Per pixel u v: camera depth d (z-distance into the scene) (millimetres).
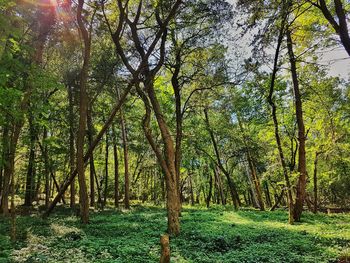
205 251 11219
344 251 10852
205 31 19312
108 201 45719
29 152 27766
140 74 18531
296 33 19297
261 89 23750
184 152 34812
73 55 24219
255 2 13797
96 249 10812
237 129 33500
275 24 14508
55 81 11070
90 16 21016
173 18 17750
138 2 18469
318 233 14930
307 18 17312
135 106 36312
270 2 13633
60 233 13781
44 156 26938
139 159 48375
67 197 46969
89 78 25547
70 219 19359
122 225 17078
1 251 10094
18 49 10445
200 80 22531
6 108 9531
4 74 8688
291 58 19641
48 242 11750
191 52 20562
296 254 10727
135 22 17062
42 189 50656
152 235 14172
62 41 20891
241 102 27203
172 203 14945
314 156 28641
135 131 36750
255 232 15625
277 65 19859
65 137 31297
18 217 20328
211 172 47719
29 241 11836
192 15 17641
